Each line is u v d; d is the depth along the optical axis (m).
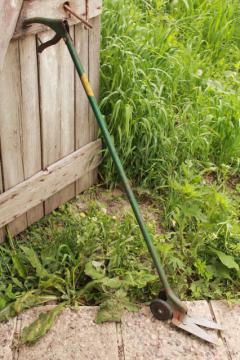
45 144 2.75
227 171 3.42
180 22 4.42
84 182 3.19
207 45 4.30
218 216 2.94
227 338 2.48
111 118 3.15
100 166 3.28
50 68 2.57
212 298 2.68
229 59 4.41
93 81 2.92
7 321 2.47
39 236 2.86
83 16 2.62
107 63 3.22
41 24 2.39
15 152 2.59
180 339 2.45
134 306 2.56
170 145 3.26
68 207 3.09
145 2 4.20
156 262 2.49
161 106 3.23
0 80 2.35
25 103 2.52
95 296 2.62
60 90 2.70
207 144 3.39
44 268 2.66
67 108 2.79
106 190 3.26
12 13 2.21
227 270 2.78
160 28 3.77
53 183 2.88
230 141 3.50
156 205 3.20
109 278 2.66
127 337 2.44
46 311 2.52
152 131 3.21
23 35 2.33
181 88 3.68
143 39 3.53
